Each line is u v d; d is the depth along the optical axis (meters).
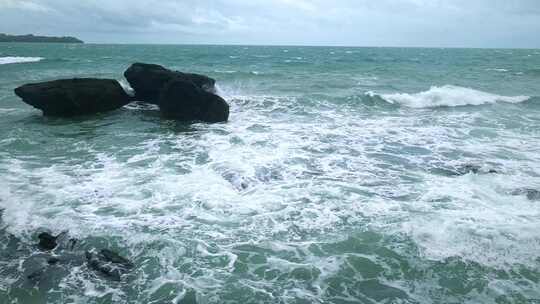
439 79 29.36
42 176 9.13
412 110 18.14
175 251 6.25
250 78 27.67
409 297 5.25
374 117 16.42
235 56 60.59
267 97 19.66
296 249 6.33
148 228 6.90
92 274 5.69
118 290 5.37
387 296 5.27
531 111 17.91
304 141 12.44
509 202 7.93
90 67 34.59
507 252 6.13
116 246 6.39
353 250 6.30
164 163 10.13
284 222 7.16
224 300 5.18
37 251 6.22
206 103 15.22
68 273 5.70
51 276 5.63
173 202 7.86
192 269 5.83
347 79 28.25
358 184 9.01
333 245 6.44
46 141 12.06
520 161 10.71
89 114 16.33
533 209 7.56
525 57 75.38
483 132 13.95
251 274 5.71
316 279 5.61
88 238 6.59
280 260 6.04
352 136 13.20
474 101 20.00
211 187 8.59
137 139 12.47
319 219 7.27
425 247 6.32
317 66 40.09
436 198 8.19
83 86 16.25
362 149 11.77
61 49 85.06
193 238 6.62
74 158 10.50
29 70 30.88
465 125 15.03
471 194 8.38
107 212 7.44
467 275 5.65
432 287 5.44
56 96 15.30
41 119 15.19
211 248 6.34
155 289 5.39
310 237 6.68
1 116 15.62
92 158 10.52
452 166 10.31
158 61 44.91
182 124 14.77
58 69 32.28
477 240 6.45
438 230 6.78
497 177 9.41
